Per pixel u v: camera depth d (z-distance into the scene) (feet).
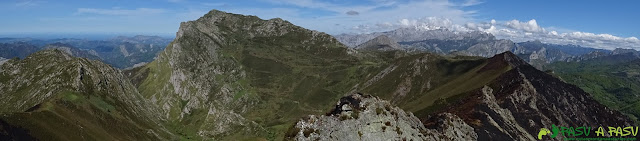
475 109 543.80
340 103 304.71
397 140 289.33
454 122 422.82
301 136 262.47
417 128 324.39
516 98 644.27
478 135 460.55
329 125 271.08
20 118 598.75
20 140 549.13
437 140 337.72
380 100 317.01
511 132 495.00
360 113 288.10
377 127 286.46
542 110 628.28
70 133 655.76
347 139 268.21
